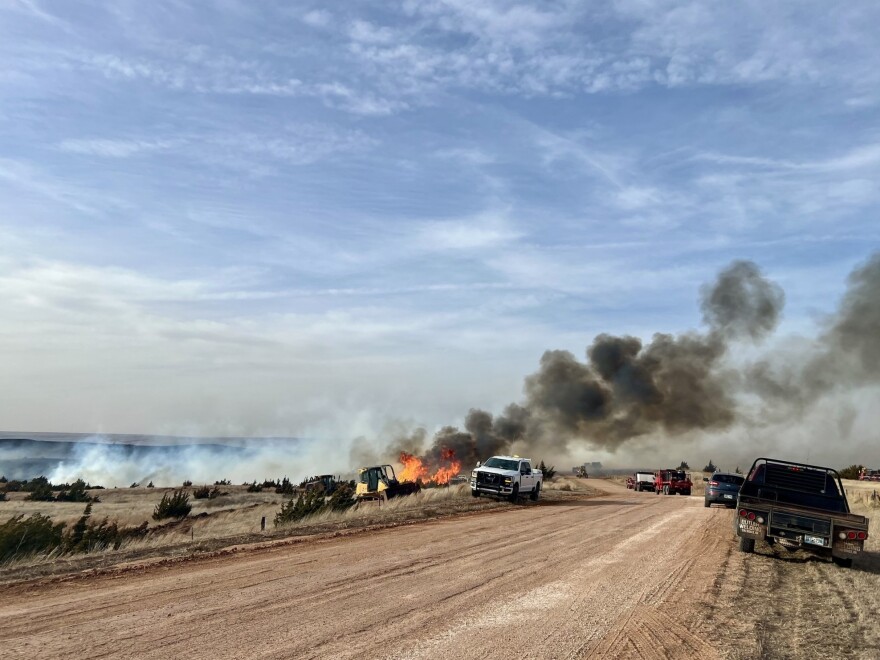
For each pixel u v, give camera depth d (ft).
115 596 28.55
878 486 161.17
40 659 19.29
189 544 46.29
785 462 49.70
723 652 21.83
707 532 59.52
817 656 22.06
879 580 37.29
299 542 47.67
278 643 21.22
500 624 24.48
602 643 22.41
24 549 51.93
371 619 24.64
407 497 93.97
